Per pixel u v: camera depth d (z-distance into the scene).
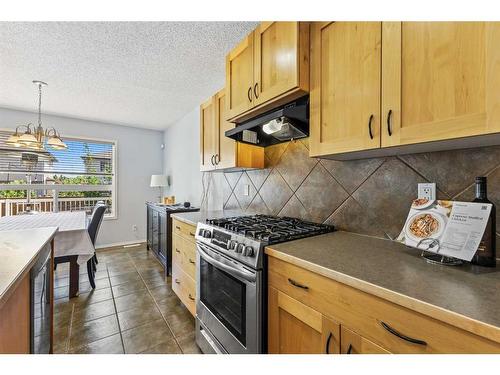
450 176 1.03
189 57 2.18
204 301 1.61
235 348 1.27
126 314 2.12
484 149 0.94
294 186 1.82
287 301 1.01
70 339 1.76
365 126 1.01
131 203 4.66
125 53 2.10
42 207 3.92
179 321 2.02
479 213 0.82
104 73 2.47
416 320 0.62
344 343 0.79
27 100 3.23
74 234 2.26
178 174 4.29
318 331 0.88
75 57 2.16
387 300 0.67
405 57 0.88
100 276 2.98
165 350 1.66
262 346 1.12
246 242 1.21
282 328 1.04
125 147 4.60
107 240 4.41
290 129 1.54
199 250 1.63
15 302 0.89
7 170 3.65
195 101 3.29
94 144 4.35
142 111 3.75
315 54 1.22
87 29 1.78
